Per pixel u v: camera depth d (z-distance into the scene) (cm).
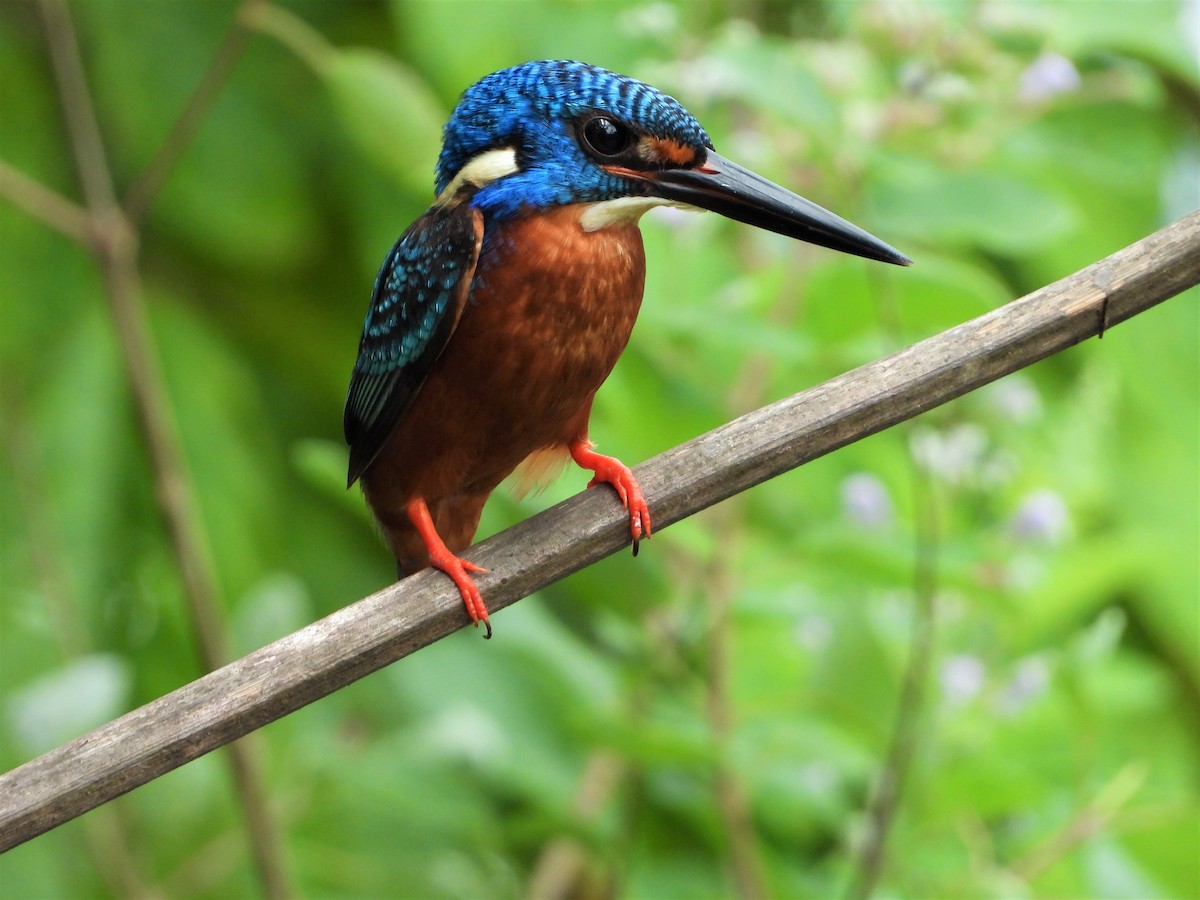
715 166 703
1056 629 864
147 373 897
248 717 580
